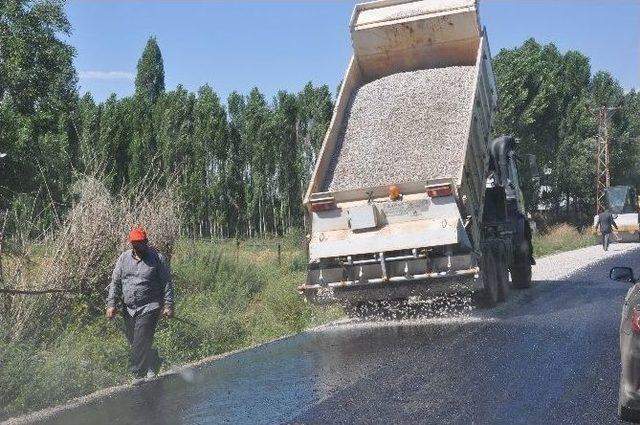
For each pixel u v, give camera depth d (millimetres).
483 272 12477
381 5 14938
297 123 50062
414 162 12719
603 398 6914
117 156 38438
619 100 69625
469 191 12461
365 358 9320
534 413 6477
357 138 13609
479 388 7434
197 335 11336
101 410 7391
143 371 8891
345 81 14406
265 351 10438
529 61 55469
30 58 22656
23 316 9594
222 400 7469
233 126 48938
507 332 10711
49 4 22828
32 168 19500
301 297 14148
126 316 8930
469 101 13188
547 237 42125
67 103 24109
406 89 14305
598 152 57719
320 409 6906
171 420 6781
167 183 14953
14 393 7934
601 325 11102
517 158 17078
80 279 10781
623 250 32812
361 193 12094
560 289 16562
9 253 10211
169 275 9008
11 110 20234
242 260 19125
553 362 8523
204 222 46000
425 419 6398
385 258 11906
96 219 11492
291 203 49188
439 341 10227
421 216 11812
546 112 57750
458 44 14672
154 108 47375
